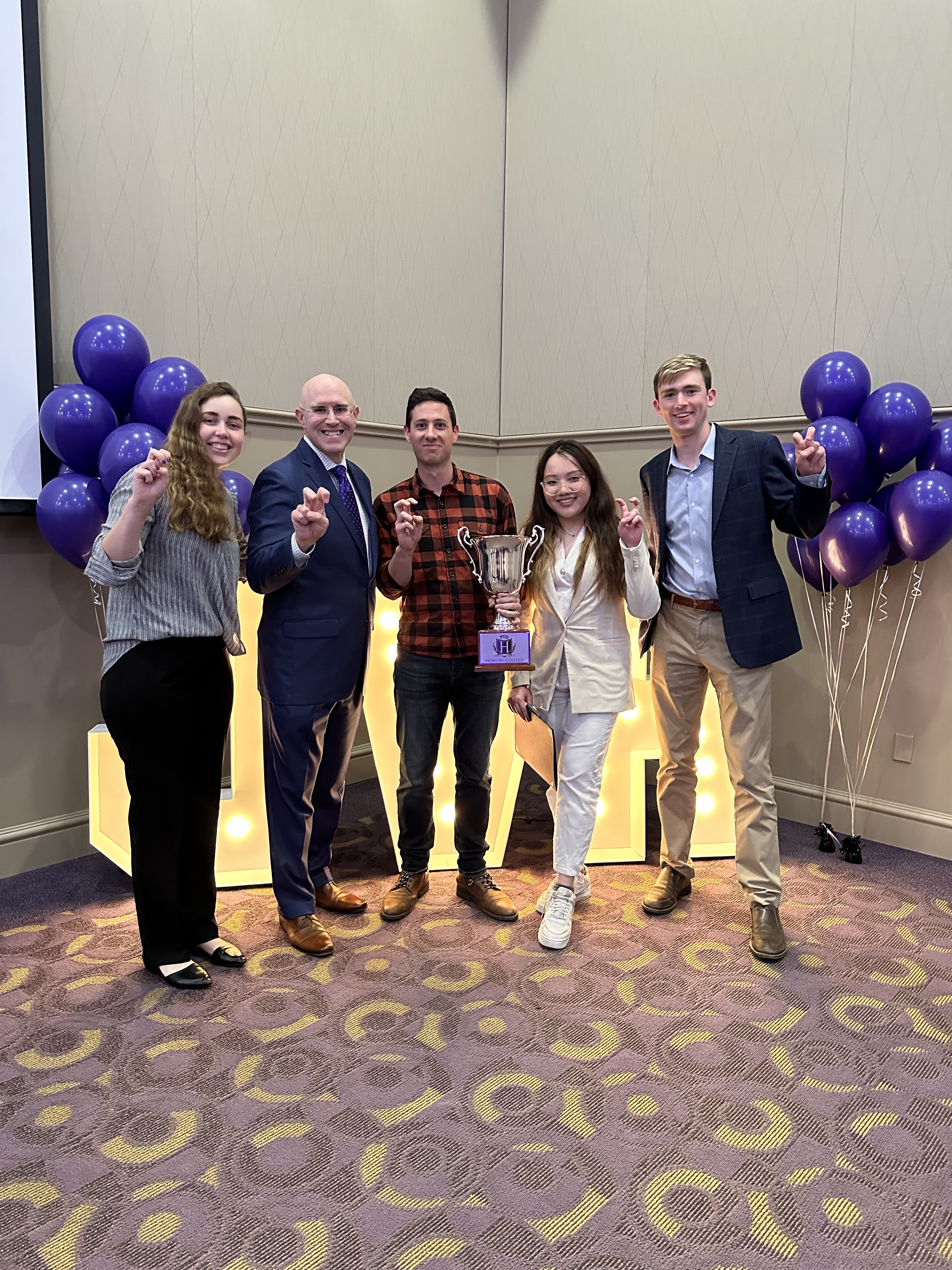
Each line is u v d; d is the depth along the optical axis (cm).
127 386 252
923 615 299
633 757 294
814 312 318
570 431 404
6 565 270
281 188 328
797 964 225
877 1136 160
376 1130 160
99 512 245
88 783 296
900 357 298
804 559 297
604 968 223
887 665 309
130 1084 174
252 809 275
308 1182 147
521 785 387
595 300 388
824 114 308
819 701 328
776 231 325
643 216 365
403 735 253
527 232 413
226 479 260
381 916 252
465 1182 147
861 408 277
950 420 269
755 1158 154
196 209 303
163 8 288
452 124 391
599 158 379
